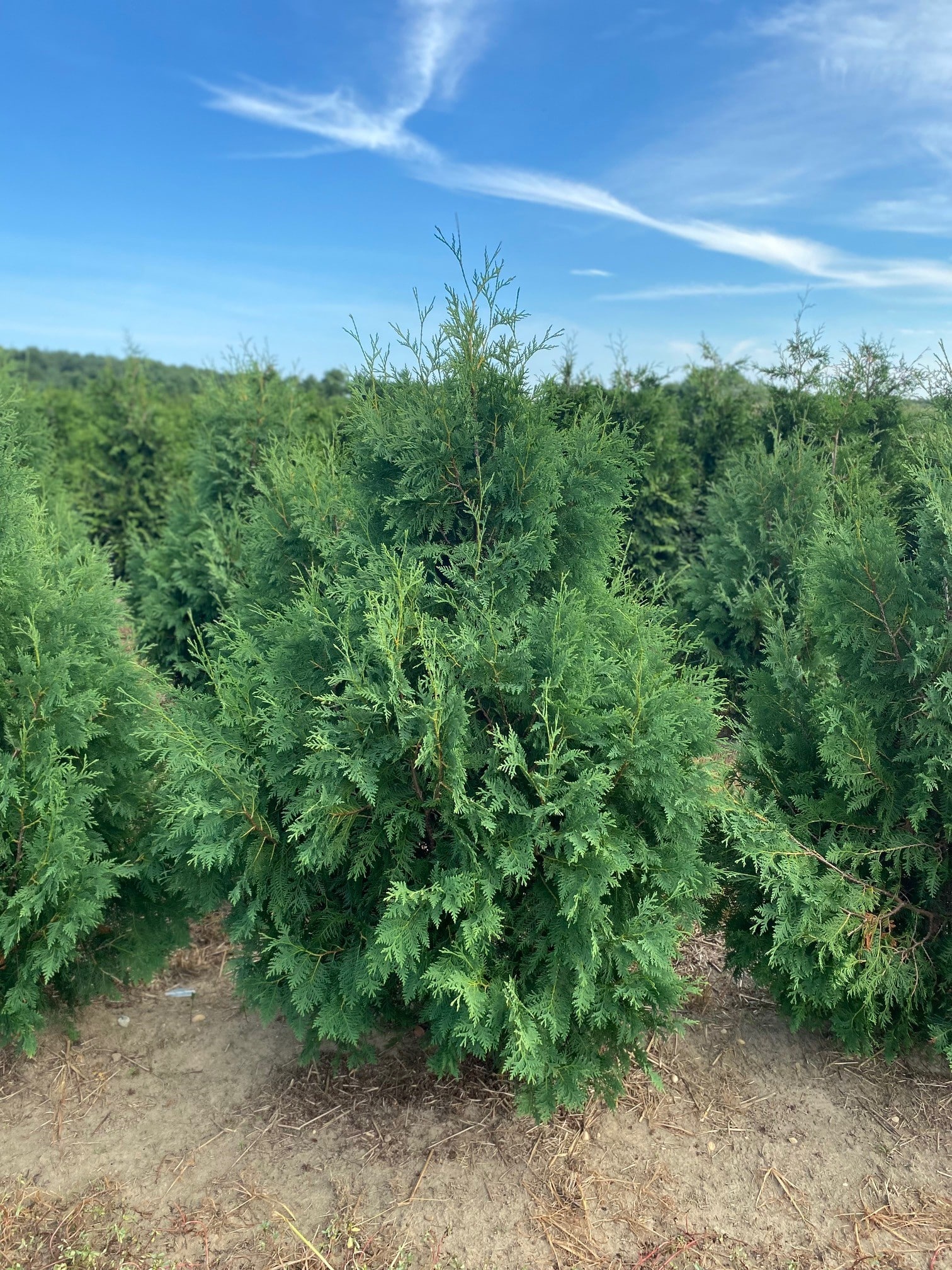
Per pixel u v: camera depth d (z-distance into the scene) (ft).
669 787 10.13
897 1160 11.20
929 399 25.84
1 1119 12.10
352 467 12.48
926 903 13.25
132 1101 12.43
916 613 12.31
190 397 59.77
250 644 12.16
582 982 9.98
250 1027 14.03
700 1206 10.48
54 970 11.68
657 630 12.01
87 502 40.70
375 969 10.28
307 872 11.48
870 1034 12.53
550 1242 9.96
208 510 28.37
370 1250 9.88
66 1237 10.09
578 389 33.22
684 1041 13.56
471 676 10.31
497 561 10.89
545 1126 11.75
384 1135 11.66
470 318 11.07
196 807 10.13
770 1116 12.03
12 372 40.88
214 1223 10.28
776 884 12.12
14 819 11.83
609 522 11.96
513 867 9.70
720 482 29.81
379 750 10.15
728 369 38.45
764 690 14.96
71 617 13.58
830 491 26.02
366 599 10.75
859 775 12.50
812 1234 10.05
